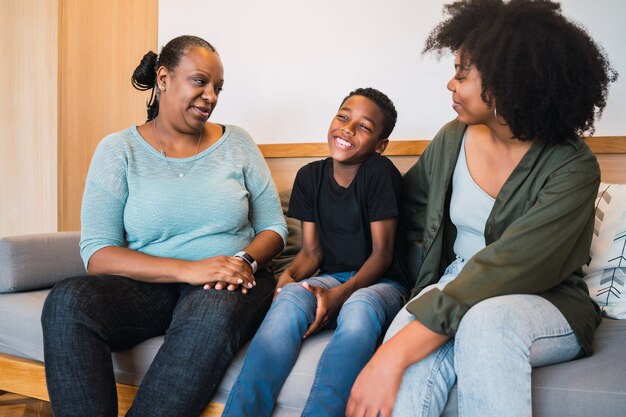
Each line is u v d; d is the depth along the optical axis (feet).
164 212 4.40
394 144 5.84
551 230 3.26
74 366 3.56
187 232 4.52
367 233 4.57
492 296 3.15
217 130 4.99
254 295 4.15
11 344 4.66
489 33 3.48
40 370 4.47
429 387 3.03
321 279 4.42
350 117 4.64
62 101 8.40
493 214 3.72
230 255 4.58
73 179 8.60
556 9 3.53
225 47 6.93
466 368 2.90
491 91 3.45
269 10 6.66
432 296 3.16
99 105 8.96
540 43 3.36
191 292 4.08
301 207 4.85
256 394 3.39
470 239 4.01
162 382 3.57
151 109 5.17
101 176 4.43
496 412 2.78
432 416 3.01
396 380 3.02
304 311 3.77
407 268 4.83
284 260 5.32
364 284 4.25
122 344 4.03
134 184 4.45
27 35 8.55
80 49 8.63
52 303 3.70
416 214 4.68
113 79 9.16
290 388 3.52
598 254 4.38
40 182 8.48
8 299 4.79
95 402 3.53
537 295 3.28
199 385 3.58
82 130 8.71
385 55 6.11
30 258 5.03
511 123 3.50
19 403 5.78
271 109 6.72
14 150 8.69
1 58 8.79
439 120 5.90
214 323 3.69
